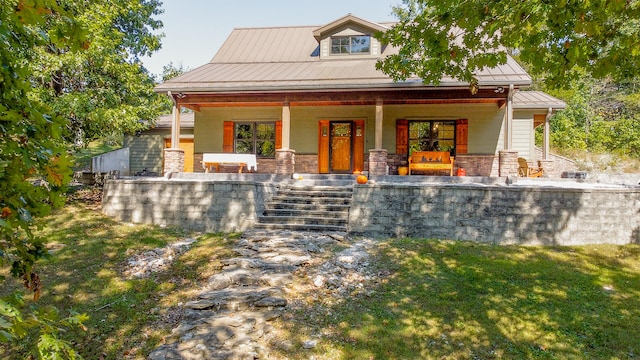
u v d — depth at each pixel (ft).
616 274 20.57
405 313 16.74
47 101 32.68
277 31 58.75
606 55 14.62
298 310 17.02
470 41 14.99
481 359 13.80
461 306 17.19
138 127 41.06
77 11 34.71
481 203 26.37
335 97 40.60
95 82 37.93
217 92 40.75
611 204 26.13
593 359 13.73
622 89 82.17
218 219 28.94
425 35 15.40
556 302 17.48
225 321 15.84
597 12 11.96
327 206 30.73
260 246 24.09
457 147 45.96
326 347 14.49
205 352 13.83
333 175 40.42
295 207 31.17
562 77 14.62
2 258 5.87
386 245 24.82
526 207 25.93
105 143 83.56
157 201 29.91
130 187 30.45
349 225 27.76
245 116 49.78
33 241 6.31
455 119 46.11
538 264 21.81
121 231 27.12
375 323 16.03
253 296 17.58
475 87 16.88
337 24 48.32
